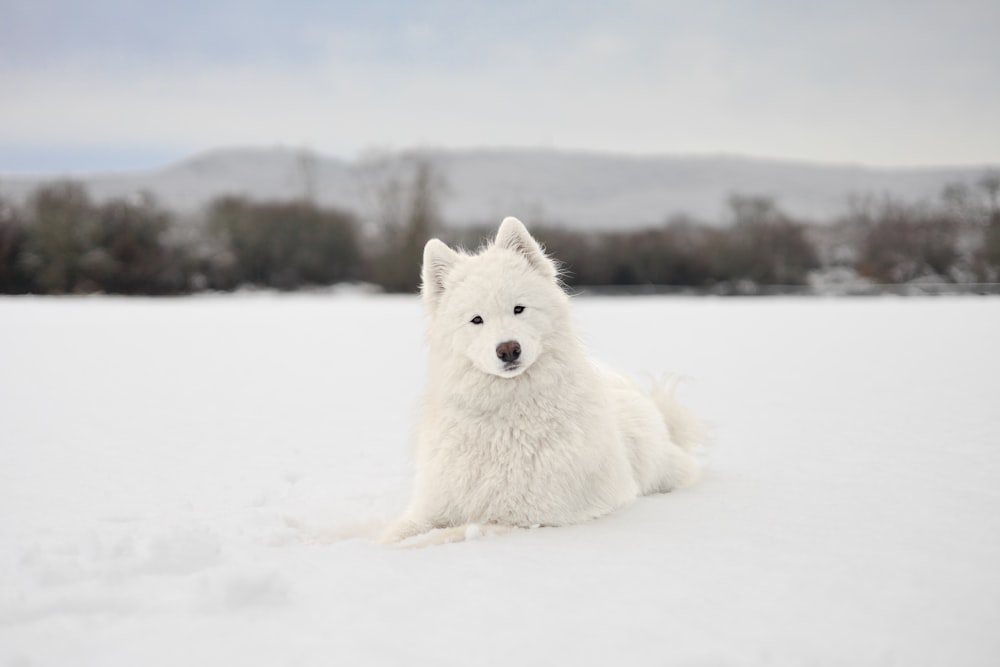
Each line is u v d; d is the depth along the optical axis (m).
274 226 45.34
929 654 2.49
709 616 2.81
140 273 41.75
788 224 48.16
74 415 8.48
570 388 4.47
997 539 3.60
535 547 3.77
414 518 4.49
